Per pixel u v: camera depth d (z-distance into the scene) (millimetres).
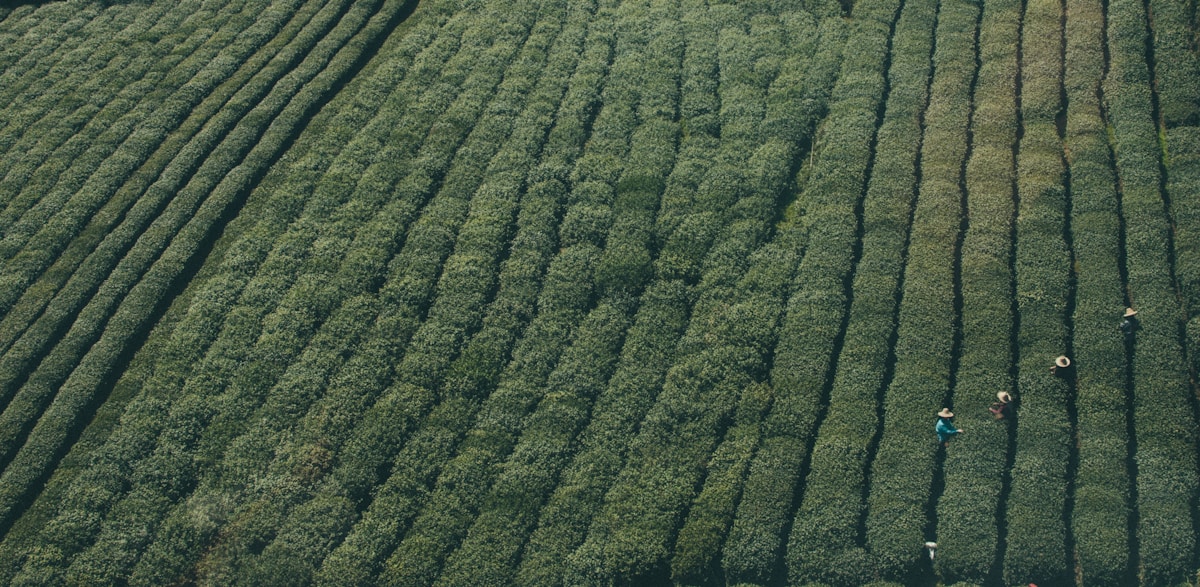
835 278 32281
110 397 30469
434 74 40656
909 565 26406
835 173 35312
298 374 30812
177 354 31469
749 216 34406
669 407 29781
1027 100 36656
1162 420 27844
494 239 34250
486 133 37969
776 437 29000
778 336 31203
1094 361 29172
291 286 33344
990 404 28734
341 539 27484
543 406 30000
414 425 29703
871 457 28500
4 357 31500
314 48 42188
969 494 27234
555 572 26766
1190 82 35875
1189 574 25609
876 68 38812
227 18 44344
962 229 33406
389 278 33375
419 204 35656
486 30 42594
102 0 45938
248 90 40125
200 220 35188
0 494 28250
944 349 30125
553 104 39031
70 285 33500
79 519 27750
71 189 36812
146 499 28172
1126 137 34719
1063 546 26125
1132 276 31047
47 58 42844
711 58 40344
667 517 27562
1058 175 33969
